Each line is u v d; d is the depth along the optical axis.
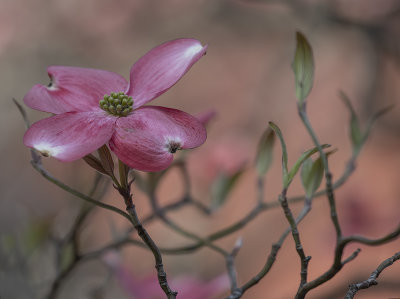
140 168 0.42
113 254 0.64
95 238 1.01
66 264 0.58
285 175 0.45
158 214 0.58
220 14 1.58
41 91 0.46
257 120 1.44
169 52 0.46
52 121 0.44
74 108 0.46
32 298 0.65
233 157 0.73
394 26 1.16
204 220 0.91
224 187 0.62
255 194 1.48
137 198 1.31
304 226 1.31
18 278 0.66
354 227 0.92
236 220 1.38
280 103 1.45
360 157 1.56
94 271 0.78
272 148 0.57
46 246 0.67
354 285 0.43
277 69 1.47
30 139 0.43
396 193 1.23
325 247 0.92
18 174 1.27
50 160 1.21
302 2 1.20
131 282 0.64
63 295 0.75
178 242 0.89
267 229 1.33
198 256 0.88
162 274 0.43
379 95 1.17
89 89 0.46
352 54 1.50
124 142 0.43
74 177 0.68
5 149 1.43
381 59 1.16
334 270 0.44
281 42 1.61
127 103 0.44
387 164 1.52
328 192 0.45
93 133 0.43
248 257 1.24
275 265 1.29
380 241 0.43
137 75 0.46
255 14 1.51
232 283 0.53
